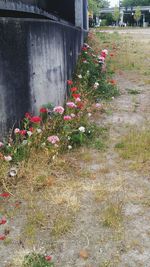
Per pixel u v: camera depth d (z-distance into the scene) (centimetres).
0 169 415
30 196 388
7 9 438
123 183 415
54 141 456
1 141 460
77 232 333
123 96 759
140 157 473
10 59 457
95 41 1524
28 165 429
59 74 606
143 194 392
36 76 516
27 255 302
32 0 565
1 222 333
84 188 404
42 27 521
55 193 394
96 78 777
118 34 2117
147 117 630
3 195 374
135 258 299
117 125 592
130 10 7181
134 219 349
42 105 537
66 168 445
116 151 496
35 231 334
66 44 670
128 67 1028
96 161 469
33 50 501
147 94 774
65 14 1052
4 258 302
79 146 509
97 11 4662
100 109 659
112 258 300
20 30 467
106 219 346
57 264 294
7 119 466
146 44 1545
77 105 559
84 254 304
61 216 354
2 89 451
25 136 484
